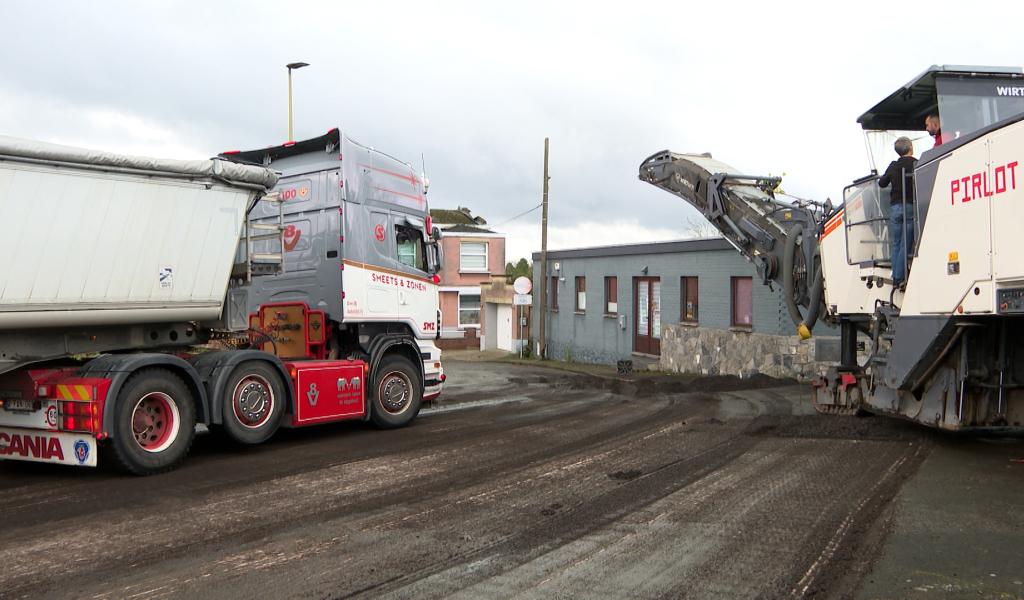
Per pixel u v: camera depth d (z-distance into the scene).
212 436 10.45
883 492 6.66
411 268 12.25
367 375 11.13
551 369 23.62
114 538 5.76
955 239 7.51
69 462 7.90
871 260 9.44
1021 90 8.61
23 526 6.11
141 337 8.96
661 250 21.11
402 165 12.38
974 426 8.00
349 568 5.06
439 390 12.79
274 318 11.74
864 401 9.97
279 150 11.82
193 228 8.89
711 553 5.23
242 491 7.27
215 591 4.66
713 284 19.00
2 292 7.35
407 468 8.26
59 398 7.89
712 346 18.84
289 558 5.26
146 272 8.50
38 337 7.99
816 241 11.60
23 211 7.42
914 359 8.20
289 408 9.98
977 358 7.89
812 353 15.70
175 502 6.86
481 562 5.16
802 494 6.69
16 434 8.27
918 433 9.20
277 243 11.79
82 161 7.76
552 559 5.19
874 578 4.69
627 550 5.34
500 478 7.66
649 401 13.96
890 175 8.76
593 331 25.58
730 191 14.17
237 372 9.19
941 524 5.72
